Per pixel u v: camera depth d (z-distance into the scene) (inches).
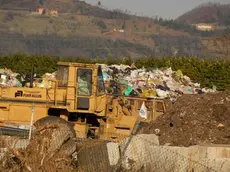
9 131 1109.1
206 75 2010.3
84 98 1200.2
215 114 999.0
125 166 821.9
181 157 813.9
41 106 1194.0
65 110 1200.2
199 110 1016.2
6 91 1202.0
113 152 841.5
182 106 1047.0
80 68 1203.2
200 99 1063.6
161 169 812.6
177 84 1862.7
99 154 840.3
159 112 1268.5
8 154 801.6
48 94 1198.3
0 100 1194.6
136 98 1268.5
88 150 848.9
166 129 999.0
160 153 825.5
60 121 1101.7
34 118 1192.2
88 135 1193.4
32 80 1230.3
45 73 1883.6
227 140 943.7
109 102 1216.2
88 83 1203.2
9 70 1925.4
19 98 1196.5
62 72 1209.4
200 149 834.2
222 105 1018.7
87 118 1213.1
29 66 1959.9
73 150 864.9
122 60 2122.3
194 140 945.5
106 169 821.2
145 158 825.5
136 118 1198.9
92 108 1198.3
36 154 808.3
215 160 818.2
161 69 2004.2
